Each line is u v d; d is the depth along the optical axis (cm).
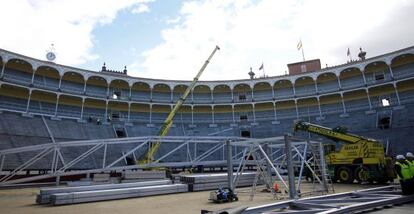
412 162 1271
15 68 5653
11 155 3559
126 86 6944
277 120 6706
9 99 5416
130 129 6047
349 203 1074
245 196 1791
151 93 6825
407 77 5431
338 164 2577
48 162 3719
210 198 1584
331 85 6694
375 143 2434
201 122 6962
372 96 6106
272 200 1570
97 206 1476
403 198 1162
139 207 1399
